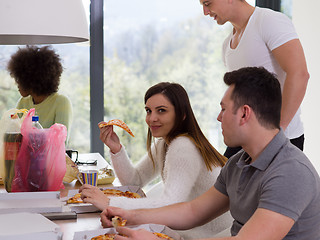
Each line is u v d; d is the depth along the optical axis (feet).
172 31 12.67
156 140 6.33
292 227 3.87
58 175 5.50
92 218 4.64
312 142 11.65
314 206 3.83
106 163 8.04
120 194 5.41
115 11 12.40
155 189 7.52
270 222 3.59
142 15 12.52
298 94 6.81
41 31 4.77
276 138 3.97
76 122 12.51
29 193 4.97
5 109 12.01
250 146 4.06
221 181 4.75
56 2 4.84
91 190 4.96
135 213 4.60
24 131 5.32
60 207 4.65
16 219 4.10
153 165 6.46
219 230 5.68
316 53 11.43
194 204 4.78
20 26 4.69
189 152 5.23
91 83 12.43
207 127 13.01
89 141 12.64
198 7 12.67
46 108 9.00
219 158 5.56
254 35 7.16
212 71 12.88
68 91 12.37
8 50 11.87
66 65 12.25
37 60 8.88
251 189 4.06
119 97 12.67
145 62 12.66
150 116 5.65
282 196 3.64
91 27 12.27
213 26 12.78
